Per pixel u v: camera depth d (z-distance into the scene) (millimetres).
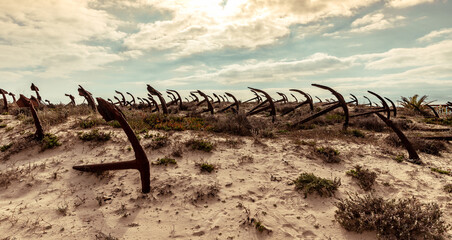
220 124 9219
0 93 12578
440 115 16172
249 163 5684
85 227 3436
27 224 3445
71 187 4516
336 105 9656
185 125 9414
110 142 6594
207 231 3391
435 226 3111
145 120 9984
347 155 6328
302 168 5469
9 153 5910
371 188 4582
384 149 7008
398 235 3117
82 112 11016
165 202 4086
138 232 3361
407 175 5180
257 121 10211
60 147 6246
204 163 5418
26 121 8742
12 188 4426
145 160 4191
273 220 3619
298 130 9852
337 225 3535
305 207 3984
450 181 4867
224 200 4156
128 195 4262
